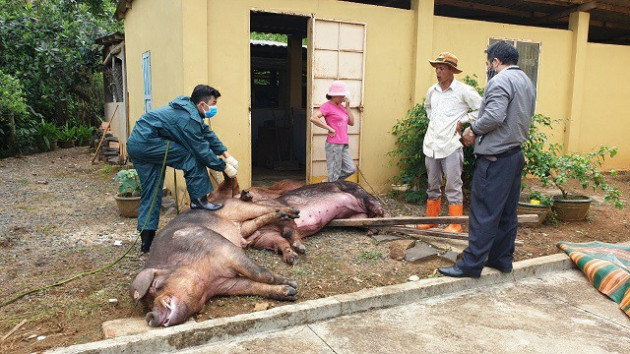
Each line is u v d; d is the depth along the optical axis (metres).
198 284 3.42
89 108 17.03
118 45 11.40
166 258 3.59
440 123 5.41
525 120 4.07
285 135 10.66
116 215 6.25
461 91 5.30
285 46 12.69
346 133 6.38
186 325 3.17
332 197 5.37
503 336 3.32
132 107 9.88
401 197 7.45
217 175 5.43
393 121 7.68
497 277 4.35
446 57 5.26
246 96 6.50
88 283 3.98
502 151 4.05
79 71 15.16
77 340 3.07
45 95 14.59
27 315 3.41
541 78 9.21
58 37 14.45
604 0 8.84
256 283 3.74
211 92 4.56
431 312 3.71
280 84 13.52
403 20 7.55
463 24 8.14
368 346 3.15
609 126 10.22
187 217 4.29
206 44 6.09
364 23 7.18
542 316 3.67
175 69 6.36
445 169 5.46
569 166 6.21
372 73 7.41
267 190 5.47
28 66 14.21
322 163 7.21
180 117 4.38
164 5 6.73
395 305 3.83
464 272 4.19
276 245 4.59
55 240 5.11
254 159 11.52
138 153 4.38
